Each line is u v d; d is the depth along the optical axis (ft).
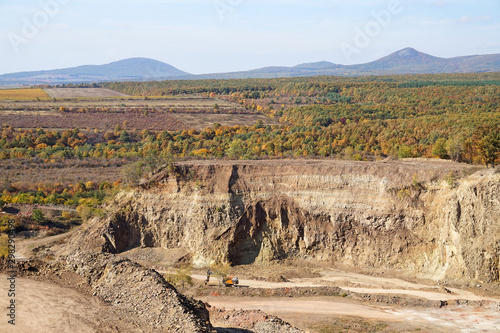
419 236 230.07
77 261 157.99
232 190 260.83
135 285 143.02
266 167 265.75
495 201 205.77
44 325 121.60
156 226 265.75
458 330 164.76
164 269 239.71
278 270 239.71
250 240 253.85
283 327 151.23
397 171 243.19
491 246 201.87
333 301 194.49
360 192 246.27
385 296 194.39
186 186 267.39
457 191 219.20
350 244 243.40
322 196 251.60
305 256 250.37
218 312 174.40
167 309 131.75
